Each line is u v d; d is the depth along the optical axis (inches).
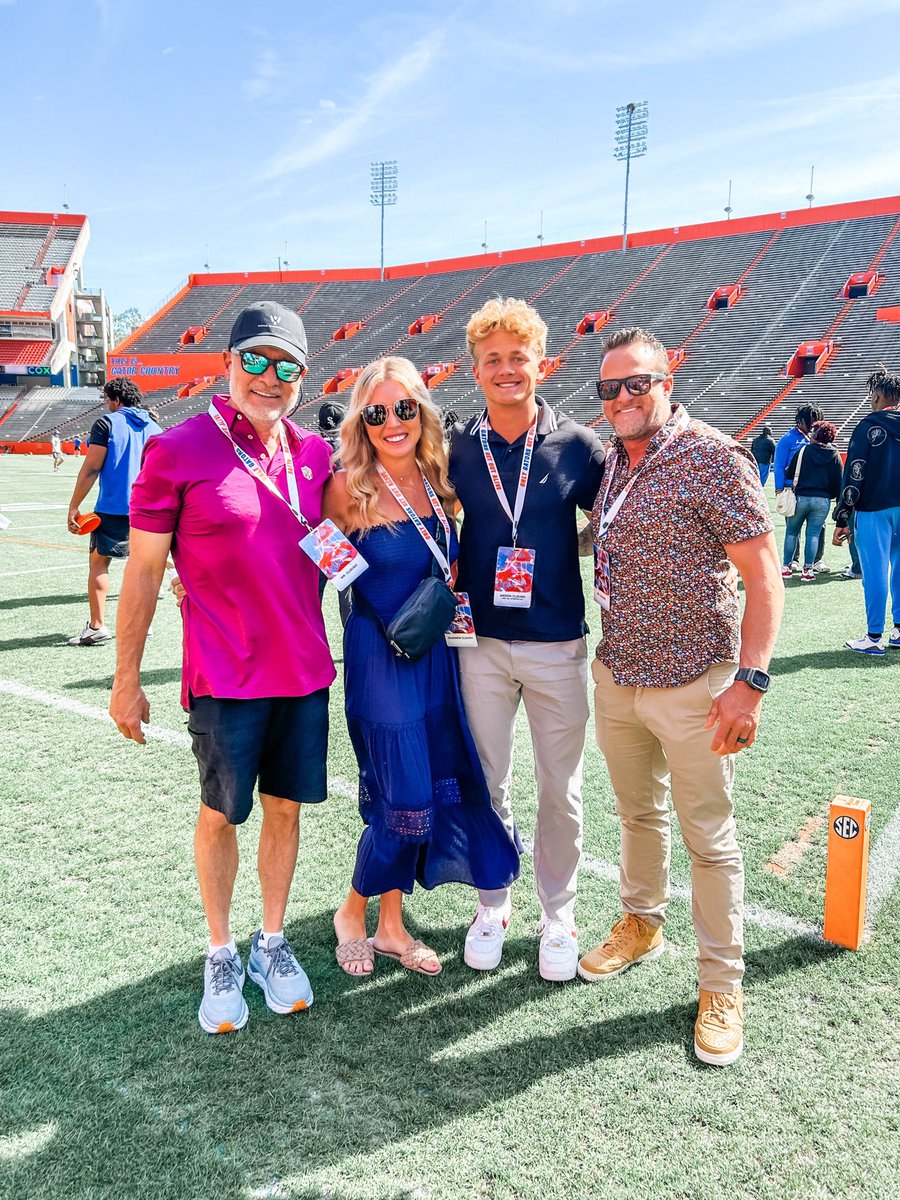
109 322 2496.3
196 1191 65.2
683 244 1705.2
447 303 1843.0
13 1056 79.3
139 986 90.1
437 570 89.3
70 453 1636.3
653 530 79.1
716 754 81.3
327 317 1939.0
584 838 126.3
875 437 210.2
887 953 96.1
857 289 1389.0
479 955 94.3
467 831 95.3
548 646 92.8
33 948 96.3
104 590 232.8
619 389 77.9
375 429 84.6
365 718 87.7
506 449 91.6
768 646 75.4
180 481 76.9
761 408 1203.9
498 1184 66.1
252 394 78.5
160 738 164.6
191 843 122.1
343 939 97.3
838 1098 74.7
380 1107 73.7
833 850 96.7
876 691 190.7
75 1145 69.1
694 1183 66.1
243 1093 75.2
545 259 1856.5
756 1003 87.7
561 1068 78.5
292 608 81.4
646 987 91.2
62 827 126.6
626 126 1710.1
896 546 219.9
